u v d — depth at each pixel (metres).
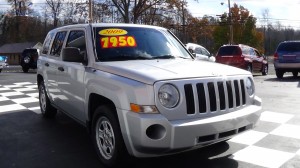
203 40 57.50
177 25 45.88
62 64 5.88
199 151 5.11
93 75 4.66
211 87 4.11
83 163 4.71
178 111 3.85
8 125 6.95
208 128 3.91
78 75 5.16
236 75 4.53
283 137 5.82
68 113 5.93
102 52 5.04
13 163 4.75
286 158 4.82
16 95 11.09
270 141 5.60
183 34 48.69
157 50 5.46
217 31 55.56
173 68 4.32
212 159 4.79
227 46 18.28
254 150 5.16
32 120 7.37
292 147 5.30
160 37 5.82
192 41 49.62
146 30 5.80
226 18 54.69
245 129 4.48
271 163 4.64
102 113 4.45
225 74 4.36
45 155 5.07
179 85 3.89
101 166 4.59
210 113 4.05
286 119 7.12
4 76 20.19
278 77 17.20
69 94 5.60
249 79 4.81
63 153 5.15
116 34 5.40
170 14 44.84
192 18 47.75
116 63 4.69
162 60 5.03
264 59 20.62
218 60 18.25
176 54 5.62
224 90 4.24
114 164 4.32
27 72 26.28
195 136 3.85
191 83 3.96
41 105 7.75
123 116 3.95
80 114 5.28
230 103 4.33
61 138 5.96
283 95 10.45
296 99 9.62
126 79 4.06
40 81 7.71
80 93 5.11
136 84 3.89
